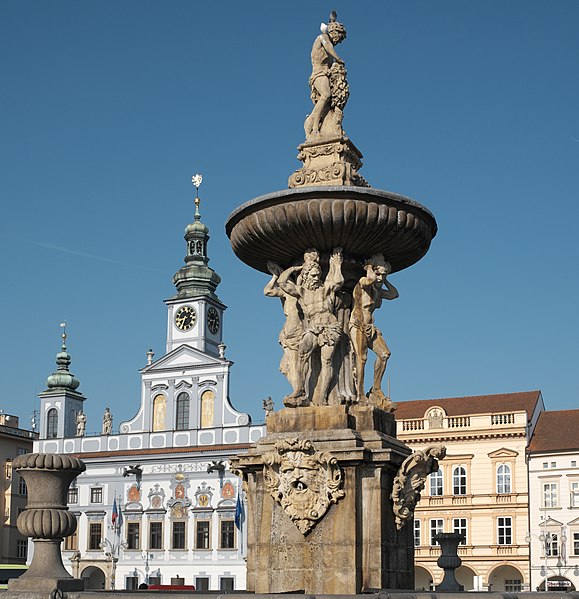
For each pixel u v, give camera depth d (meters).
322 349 10.55
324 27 11.82
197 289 61.72
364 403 10.56
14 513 65.19
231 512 55.34
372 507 9.79
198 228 63.69
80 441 60.53
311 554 9.83
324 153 11.28
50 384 67.00
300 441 9.88
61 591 8.62
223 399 57.50
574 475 49.03
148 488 57.81
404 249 11.02
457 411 53.12
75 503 59.25
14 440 66.19
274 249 10.91
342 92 11.55
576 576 47.94
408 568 10.18
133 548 57.41
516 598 8.27
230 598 7.90
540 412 53.53
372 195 10.22
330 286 10.67
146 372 59.88
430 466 10.22
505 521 50.09
